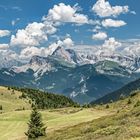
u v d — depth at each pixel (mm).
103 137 49719
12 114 189375
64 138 70688
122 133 45156
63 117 157750
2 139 128375
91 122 85688
